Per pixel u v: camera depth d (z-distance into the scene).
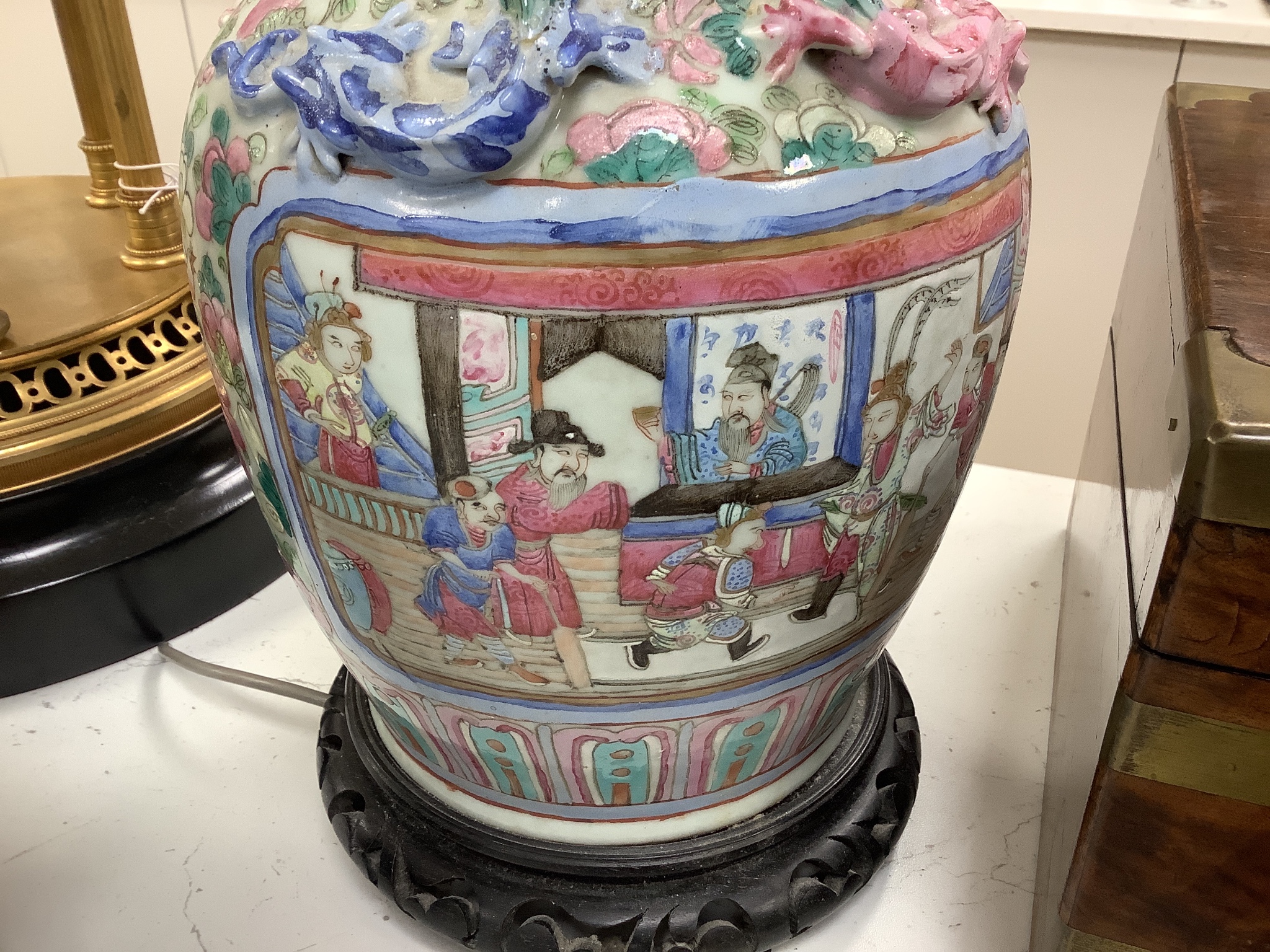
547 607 0.44
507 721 0.50
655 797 0.54
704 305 0.37
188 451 0.79
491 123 0.35
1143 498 0.50
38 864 0.62
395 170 0.37
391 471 0.42
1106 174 1.24
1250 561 0.37
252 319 0.42
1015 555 0.89
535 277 0.37
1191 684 0.40
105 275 0.83
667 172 0.36
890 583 0.51
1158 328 0.56
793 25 0.37
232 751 0.71
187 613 0.80
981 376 0.47
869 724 0.63
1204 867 0.45
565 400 0.39
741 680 0.49
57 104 1.47
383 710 0.58
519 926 0.53
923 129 0.40
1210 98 0.75
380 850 0.57
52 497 0.72
